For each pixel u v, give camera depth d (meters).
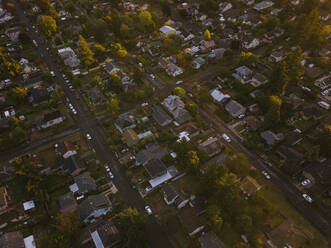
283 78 97.88
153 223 67.75
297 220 68.00
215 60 126.88
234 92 109.44
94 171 79.56
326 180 74.31
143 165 79.56
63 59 126.31
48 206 71.06
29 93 107.38
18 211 69.12
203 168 77.75
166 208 70.75
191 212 67.44
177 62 122.62
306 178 77.62
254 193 70.88
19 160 76.19
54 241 59.28
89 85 111.75
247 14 162.25
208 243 60.81
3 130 93.06
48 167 80.94
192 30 151.38
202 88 102.06
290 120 95.31
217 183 67.31
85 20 157.50
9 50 133.38
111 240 61.38
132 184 75.94
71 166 78.19
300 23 130.00
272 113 86.06
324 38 135.00
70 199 70.19
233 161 76.44
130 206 71.25
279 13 158.88
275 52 127.00
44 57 130.75
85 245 63.06
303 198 73.06
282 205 71.44
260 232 65.38
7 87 111.69
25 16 166.62
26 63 120.94
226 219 66.50
